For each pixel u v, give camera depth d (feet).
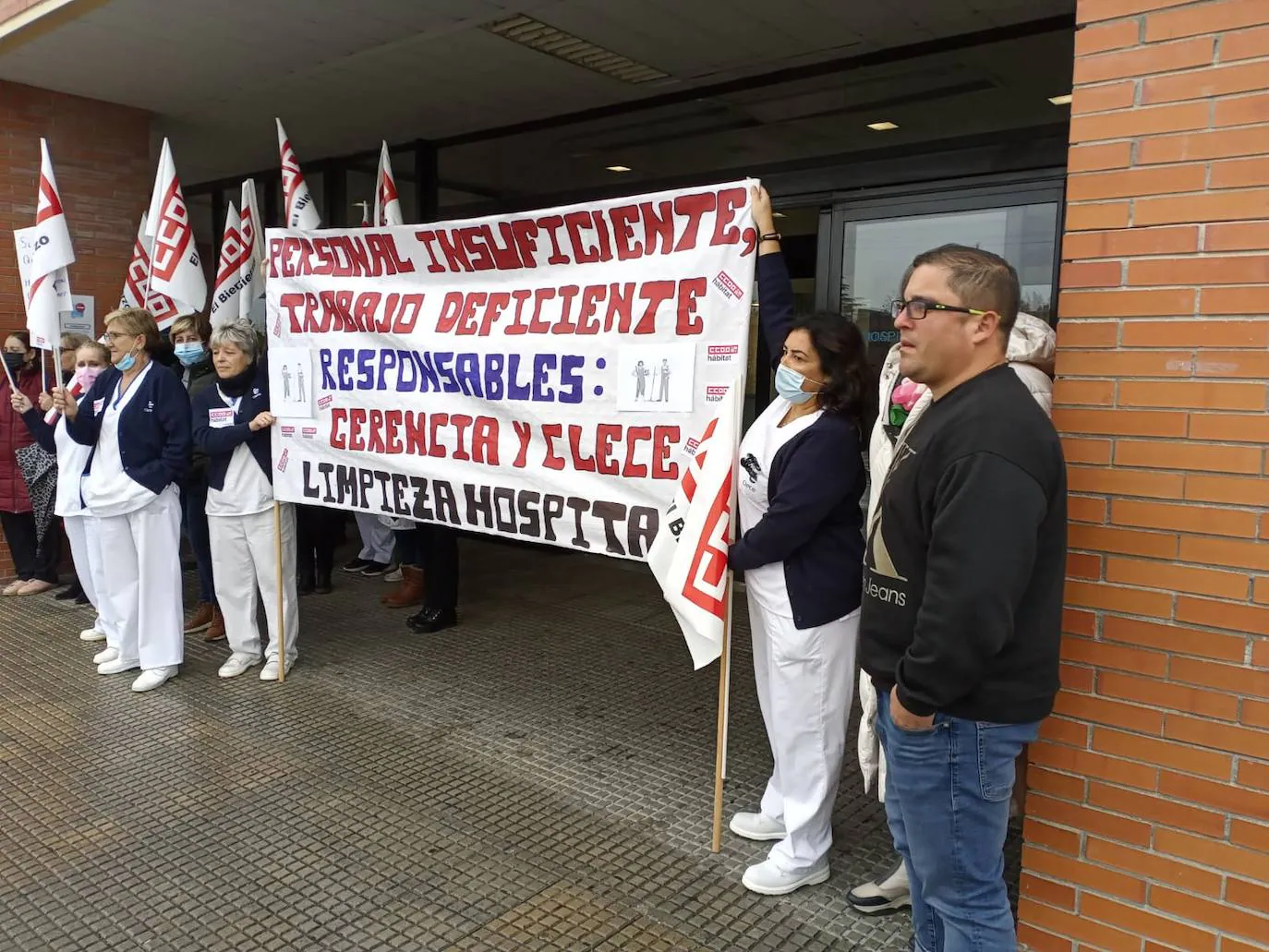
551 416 11.62
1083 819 7.51
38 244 16.02
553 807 11.35
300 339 14.48
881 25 16.70
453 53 19.12
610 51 18.72
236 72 20.58
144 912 9.23
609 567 24.12
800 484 8.73
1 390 20.62
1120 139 7.16
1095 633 7.39
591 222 11.02
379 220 19.48
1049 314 16.10
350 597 20.99
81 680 15.69
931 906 7.01
